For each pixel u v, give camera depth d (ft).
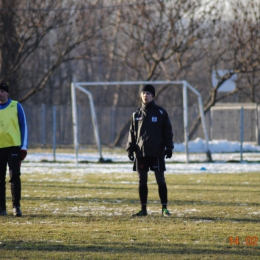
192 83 634.84
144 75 634.84
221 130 418.72
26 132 123.24
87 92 296.92
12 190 121.80
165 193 123.24
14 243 92.68
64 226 108.27
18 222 113.09
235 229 104.88
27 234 100.07
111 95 647.15
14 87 423.64
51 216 120.88
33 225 109.29
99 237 97.40
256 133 406.82
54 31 601.62
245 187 179.11
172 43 484.33
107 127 420.77
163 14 473.26
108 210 129.90
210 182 195.00
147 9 477.36
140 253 85.46
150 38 471.62
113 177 214.28
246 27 429.79
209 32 433.48
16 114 122.72
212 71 467.93
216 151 375.04
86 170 247.29
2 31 401.29
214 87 442.91
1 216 121.08
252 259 81.71
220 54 431.02
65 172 237.25
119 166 271.08
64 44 449.89
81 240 94.89
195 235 99.09
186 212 126.52
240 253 85.46
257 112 406.82
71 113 412.16
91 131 417.90
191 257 82.79
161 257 82.84
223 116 417.69
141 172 123.65
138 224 110.63
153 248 88.89
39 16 416.05
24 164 284.20
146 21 449.48
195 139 409.90
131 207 134.82
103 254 84.74
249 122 411.54
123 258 82.28
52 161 299.79
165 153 124.67
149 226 108.27
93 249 88.33
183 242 93.40
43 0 409.90
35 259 81.61
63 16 440.04
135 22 437.58
